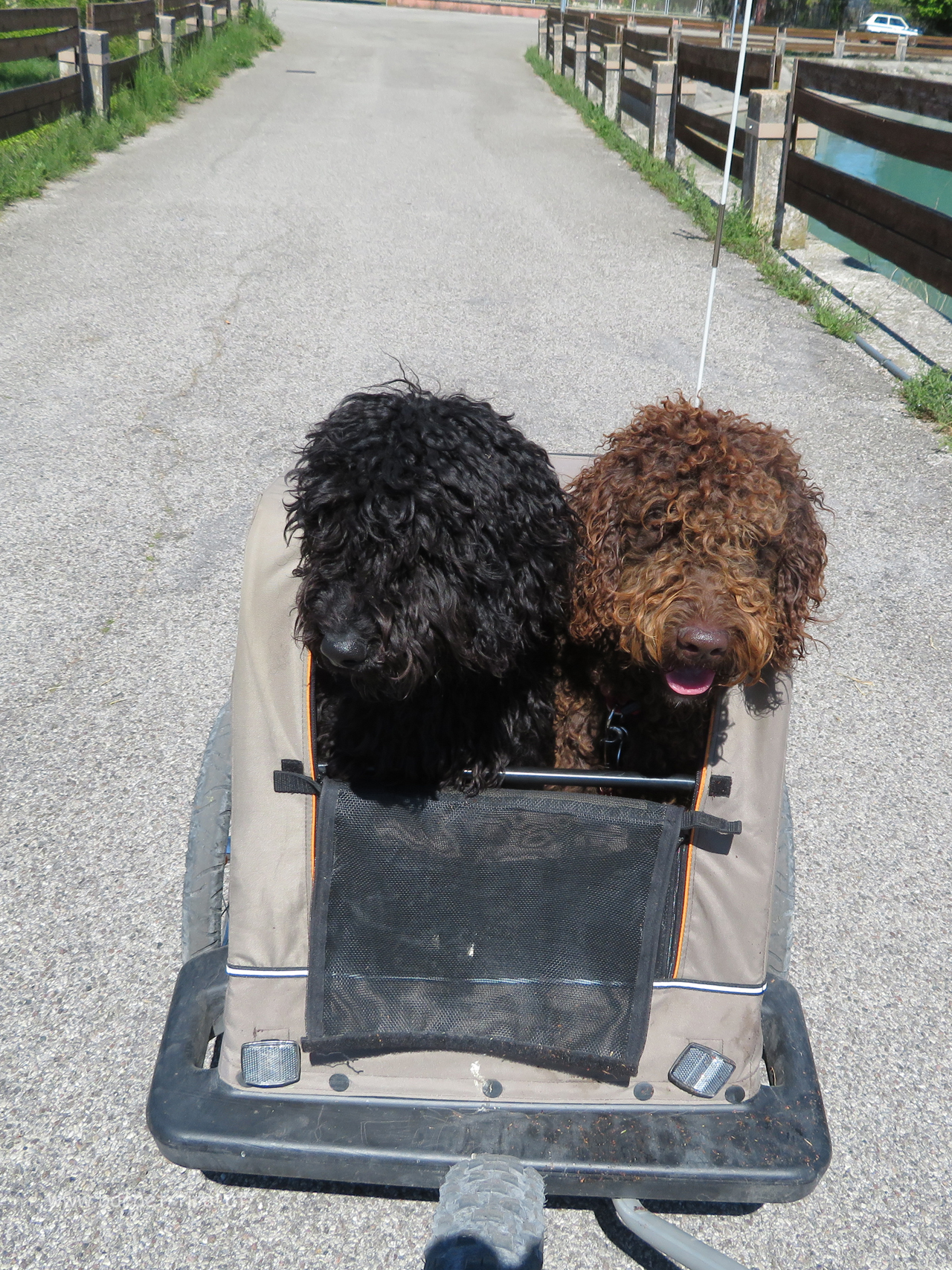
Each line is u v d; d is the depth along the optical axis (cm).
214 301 443
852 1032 156
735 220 552
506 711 124
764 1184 109
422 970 114
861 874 183
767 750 115
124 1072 145
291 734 115
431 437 110
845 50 1409
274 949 116
